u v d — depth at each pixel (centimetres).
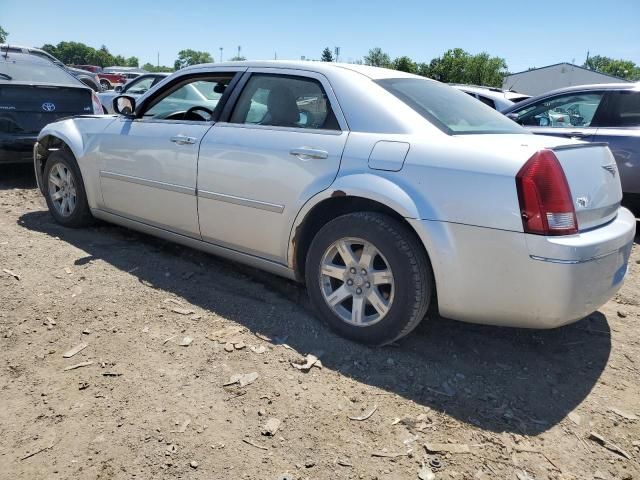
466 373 293
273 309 354
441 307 287
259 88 367
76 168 484
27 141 665
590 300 270
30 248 442
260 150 341
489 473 222
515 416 259
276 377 280
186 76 414
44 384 267
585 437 247
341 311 321
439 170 278
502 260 264
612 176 307
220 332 323
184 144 386
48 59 809
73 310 340
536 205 256
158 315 340
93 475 212
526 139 298
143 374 278
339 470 220
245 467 219
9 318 326
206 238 389
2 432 233
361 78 331
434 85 367
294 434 239
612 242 273
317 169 316
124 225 462
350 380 282
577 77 5253
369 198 294
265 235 347
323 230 317
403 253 286
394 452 231
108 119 463
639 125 573
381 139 302
